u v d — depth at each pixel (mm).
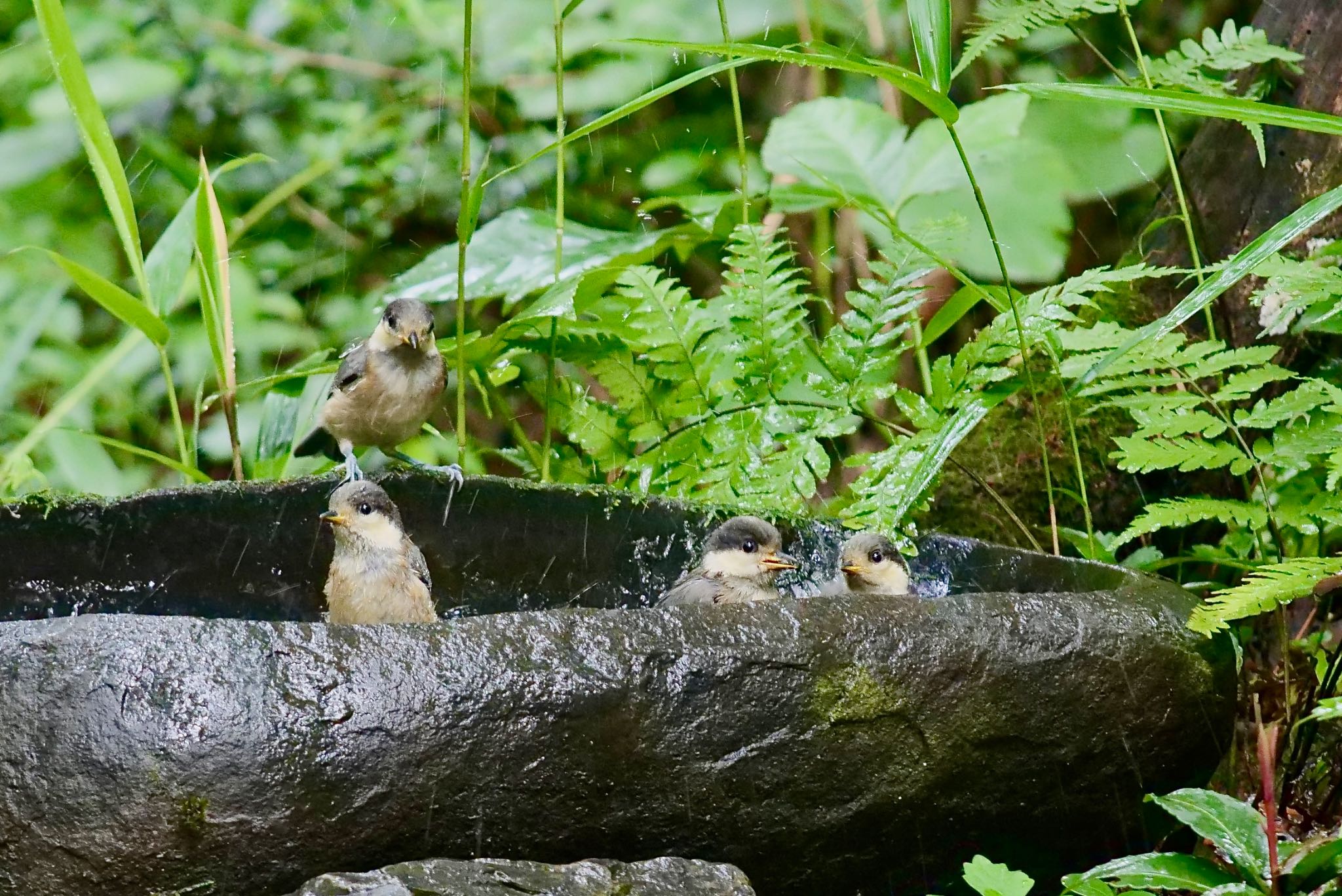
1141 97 6117
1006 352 8984
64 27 8477
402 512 8555
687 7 15094
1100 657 6168
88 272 8367
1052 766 6176
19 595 7535
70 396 10727
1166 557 10688
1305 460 8219
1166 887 5734
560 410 10414
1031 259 12836
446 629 5383
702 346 10039
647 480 9945
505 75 15414
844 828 5891
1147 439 10195
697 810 5637
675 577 8719
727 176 15195
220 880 5074
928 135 12852
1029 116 13422
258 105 15602
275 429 11328
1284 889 5727
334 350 12680
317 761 5105
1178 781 6543
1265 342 10453
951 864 6230
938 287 13758
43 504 7578
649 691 5492
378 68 15719
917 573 8328
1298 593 6410
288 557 8266
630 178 15758
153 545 7863
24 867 4992
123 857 4984
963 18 14914
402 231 16016
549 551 8617
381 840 5230
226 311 9727
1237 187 10844
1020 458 10820
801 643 5707
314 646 5207
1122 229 15062
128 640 5059
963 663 5938
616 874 5309
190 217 10438
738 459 9570
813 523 8875
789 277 10172
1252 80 10930
